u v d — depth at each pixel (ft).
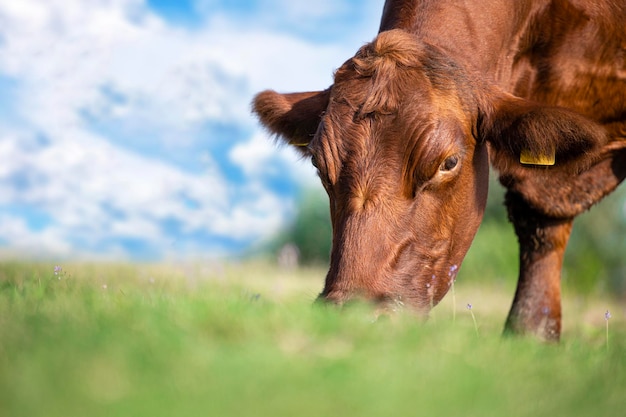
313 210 94.48
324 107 21.31
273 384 10.42
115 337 11.53
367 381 10.98
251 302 15.56
